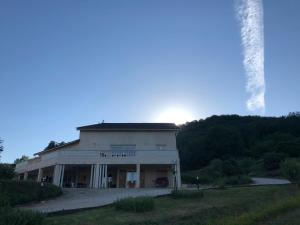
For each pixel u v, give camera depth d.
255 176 58.16
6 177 30.23
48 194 26.09
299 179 30.36
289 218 15.19
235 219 14.91
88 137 41.75
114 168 39.19
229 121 118.25
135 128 41.53
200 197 23.38
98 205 21.20
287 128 103.12
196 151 88.50
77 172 41.12
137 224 15.48
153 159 36.62
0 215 13.66
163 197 24.02
